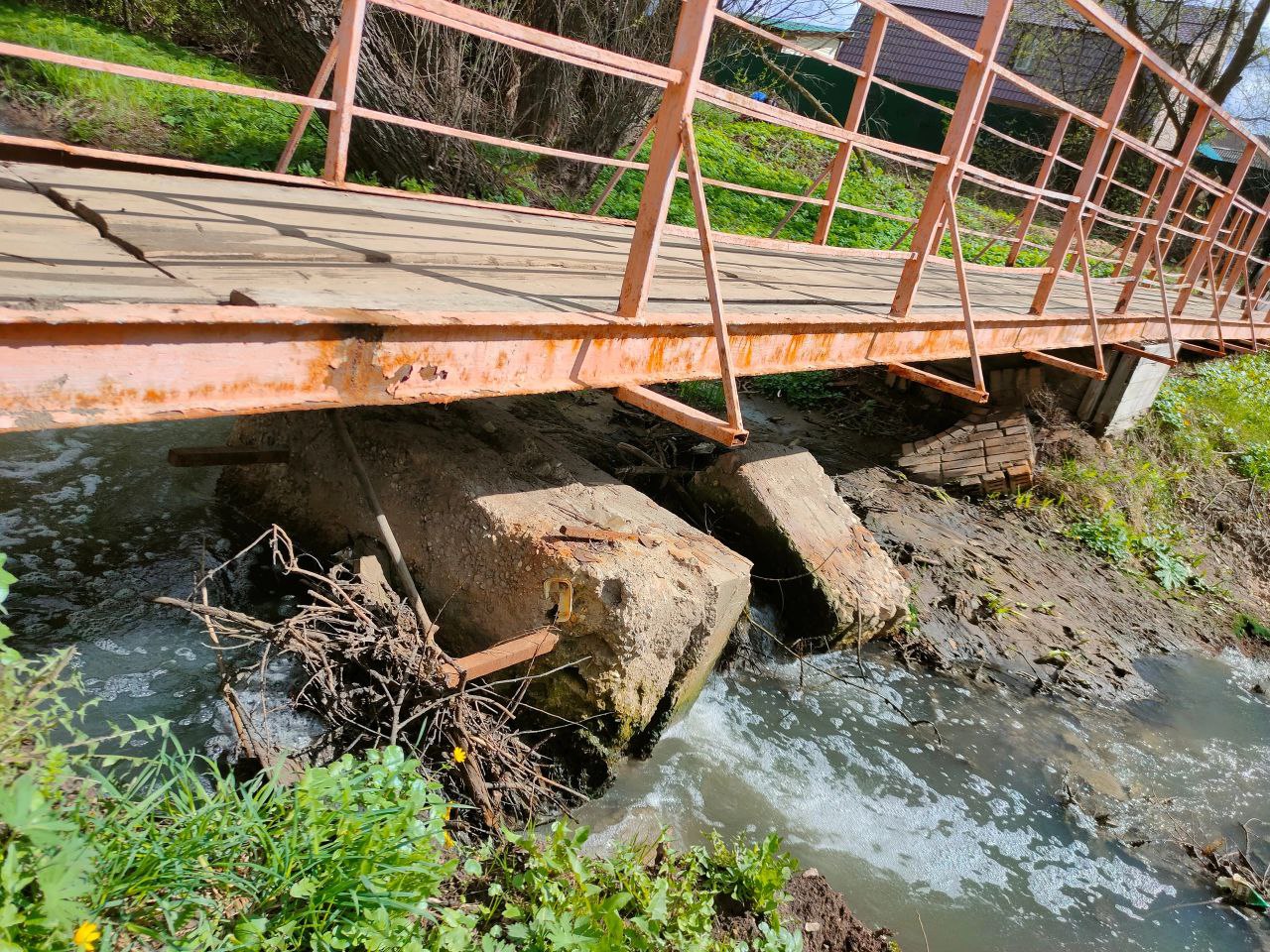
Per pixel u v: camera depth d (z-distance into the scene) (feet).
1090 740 18.93
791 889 12.20
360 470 14.37
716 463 19.26
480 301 10.40
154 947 7.13
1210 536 32.63
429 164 33.17
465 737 11.44
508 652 12.21
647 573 12.93
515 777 11.94
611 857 11.80
